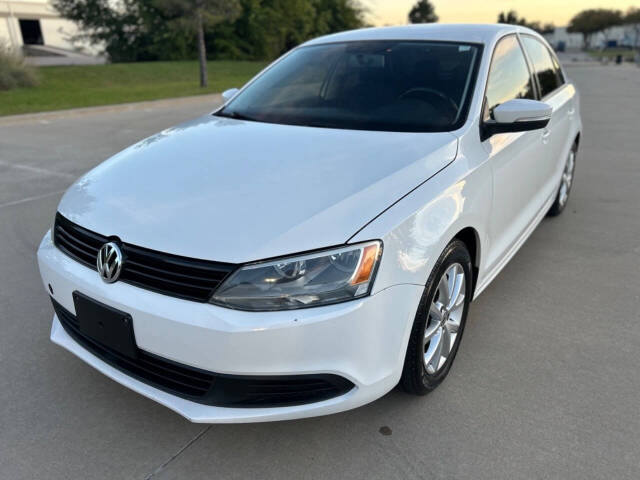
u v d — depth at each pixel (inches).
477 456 80.7
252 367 69.4
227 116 121.6
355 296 70.3
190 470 78.7
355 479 76.9
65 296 83.7
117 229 76.9
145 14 1254.9
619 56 1839.3
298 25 1485.0
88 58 1355.8
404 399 92.8
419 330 81.0
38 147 307.1
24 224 177.8
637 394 94.3
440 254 81.4
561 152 161.6
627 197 208.1
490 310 123.3
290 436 84.9
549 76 155.3
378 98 111.5
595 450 81.5
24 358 105.2
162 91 663.1
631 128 362.0
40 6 1366.9
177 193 81.1
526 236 136.8
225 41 1369.3
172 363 72.9
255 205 75.4
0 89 607.8
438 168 87.3
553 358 105.0
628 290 132.8
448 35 122.4
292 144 95.3
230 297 68.6
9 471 78.5
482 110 104.6
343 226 71.8
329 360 70.7
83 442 84.1
